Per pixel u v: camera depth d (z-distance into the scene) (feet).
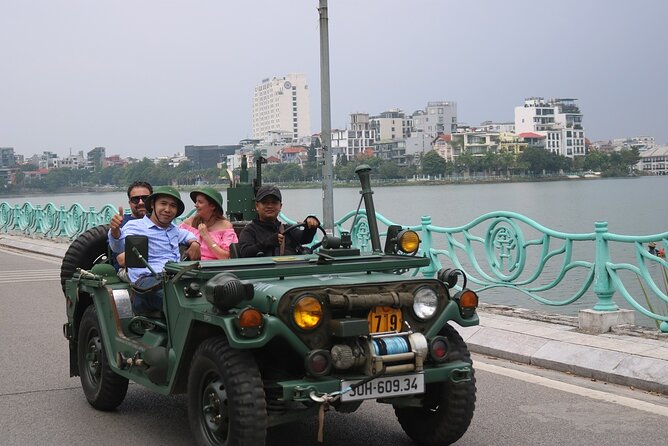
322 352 16.56
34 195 241.14
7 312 41.24
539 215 124.36
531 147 357.41
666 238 27.53
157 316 21.39
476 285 42.70
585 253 75.97
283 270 18.33
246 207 29.76
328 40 44.14
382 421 22.54
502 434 20.90
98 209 76.33
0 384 26.71
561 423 21.70
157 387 19.88
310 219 23.80
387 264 19.24
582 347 27.27
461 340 19.06
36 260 70.18
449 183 284.61
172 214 23.72
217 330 18.86
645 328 29.14
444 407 18.92
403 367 17.04
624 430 21.07
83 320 24.12
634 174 398.01
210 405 18.01
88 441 20.93
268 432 21.56
